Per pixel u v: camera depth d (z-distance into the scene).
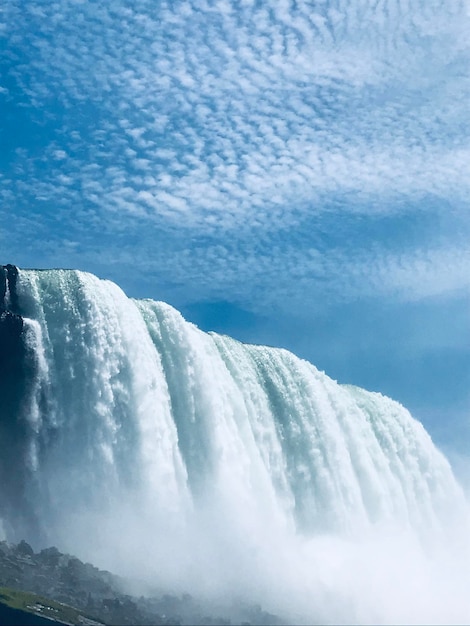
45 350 131.25
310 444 158.50
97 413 132.88
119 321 138.12
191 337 146.25
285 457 155.62
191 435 142.75
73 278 135.62
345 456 162.75
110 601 108.19
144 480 134.25
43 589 108.44
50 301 133.38
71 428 130.88
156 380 139.88
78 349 133.25
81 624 100.62
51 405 130.12
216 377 149.25
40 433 128.38
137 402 136.75
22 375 128.25
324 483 157.38
